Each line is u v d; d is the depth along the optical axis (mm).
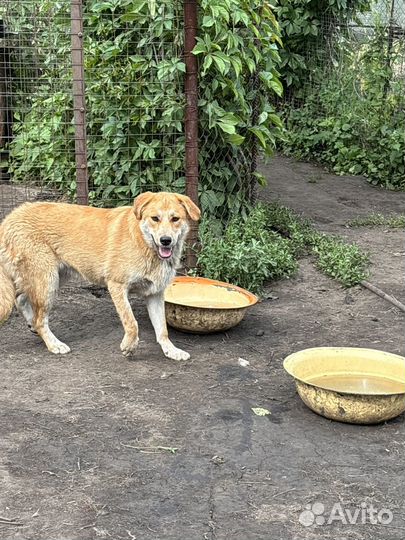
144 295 2816
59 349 2846
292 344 2975
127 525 1782
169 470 2021
